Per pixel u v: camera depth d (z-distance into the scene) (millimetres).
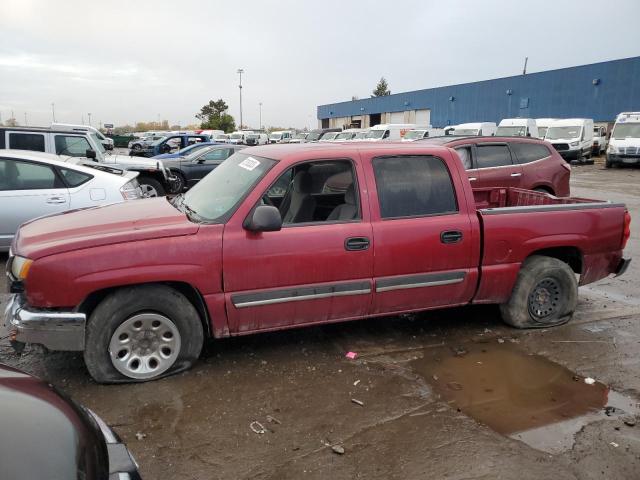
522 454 3150
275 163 4184
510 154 10125
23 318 3541
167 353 3945
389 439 3277
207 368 4141
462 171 4672
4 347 4477
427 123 52406
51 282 3555
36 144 10609
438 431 3369
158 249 3736
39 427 1892
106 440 2088
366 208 4293
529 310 5027
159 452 3098
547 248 5000
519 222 4773
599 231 5078
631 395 3883
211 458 3059
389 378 4062
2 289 6117
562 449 3211
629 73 34031
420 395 3814
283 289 4070
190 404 3617
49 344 3580
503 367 4289
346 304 4312
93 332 3703
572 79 37750
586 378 4121
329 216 4375
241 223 3959
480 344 4742
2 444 1758
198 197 4562
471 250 4621
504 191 6664
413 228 4391
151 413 3496
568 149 27578
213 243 3857
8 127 10438
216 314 3961
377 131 30453
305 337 4793
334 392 3830
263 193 4047
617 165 25625
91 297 3768
